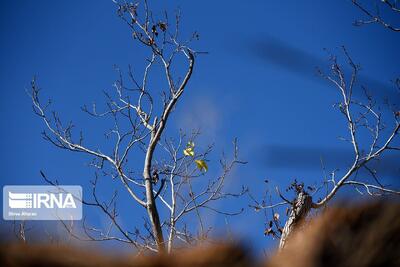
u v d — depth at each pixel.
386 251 1.35
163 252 1.34
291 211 10.73
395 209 1.40
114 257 1.27
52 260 1.22
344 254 1.35
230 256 1.28
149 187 11.83
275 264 1.34
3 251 1.21
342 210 1.42
